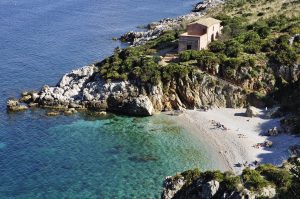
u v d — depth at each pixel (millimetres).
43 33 178250
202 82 109688
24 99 116438
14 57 149625
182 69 109812
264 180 57062
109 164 85625
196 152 88188
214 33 131000
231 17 152125
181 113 107250
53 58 149750
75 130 100500
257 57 113438
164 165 84250
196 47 122750
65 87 118500
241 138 92062
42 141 95500
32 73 136500
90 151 90938
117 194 75625
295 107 100188
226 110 107188
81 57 151500
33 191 77375
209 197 58438
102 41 170000
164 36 142750
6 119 106000
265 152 85438
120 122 104188
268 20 140375
